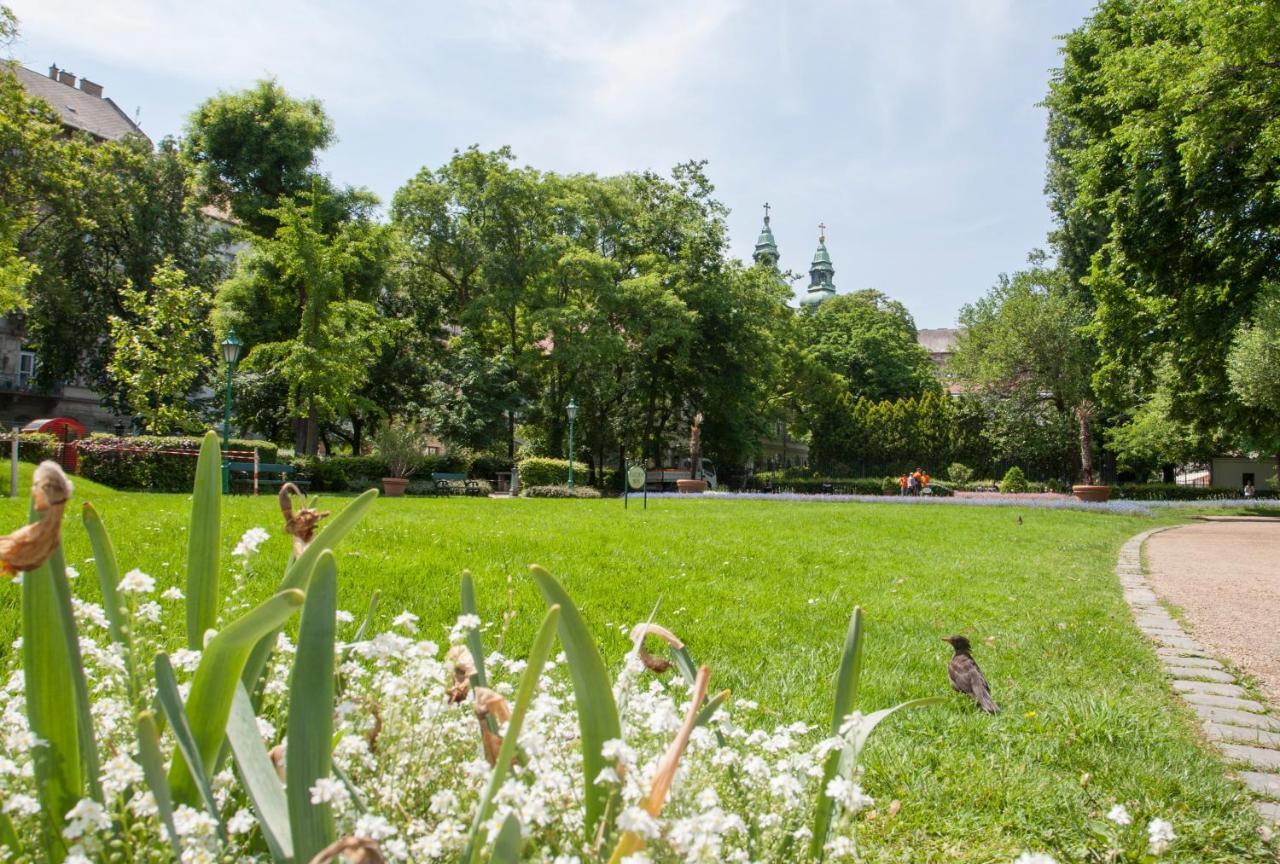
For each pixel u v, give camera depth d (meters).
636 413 42.81
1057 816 2.76
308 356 27.88
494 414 35.19
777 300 42.41
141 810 1.18
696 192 41.75
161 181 39.78
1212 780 3.17
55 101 49.69
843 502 28.50
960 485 50.97
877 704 3.93
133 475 19.25
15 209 27.98
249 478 22.67
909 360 67.94
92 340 39.56
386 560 6.91
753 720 3.46
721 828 1.26
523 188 36.34
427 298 41.31
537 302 36.66
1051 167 42.44
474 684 1.57
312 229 29.11
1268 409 24.86
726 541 11.27
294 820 1.06
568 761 1.62
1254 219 21.36
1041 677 4.68
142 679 1.47
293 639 4.18
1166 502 30.67
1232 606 7.69
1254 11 15.46
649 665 1.65
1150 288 24.06
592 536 10.66
